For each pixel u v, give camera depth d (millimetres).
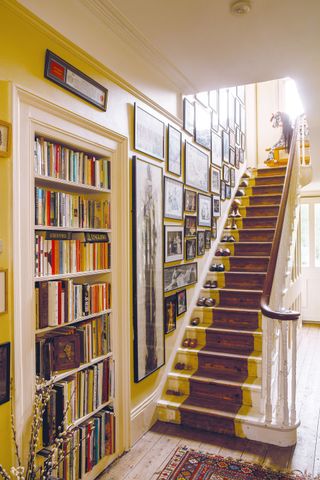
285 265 3615
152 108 3064
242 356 3311
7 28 1697
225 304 4090
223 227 5113
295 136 4539
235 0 2176
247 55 2840
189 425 3000
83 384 2221
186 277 3764
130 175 2740
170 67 3061
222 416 2857
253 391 2998
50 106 1928
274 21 2383
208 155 4508
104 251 2479
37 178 1922
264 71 3113
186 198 3787
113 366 2518
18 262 1725
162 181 3213
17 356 1716
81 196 2568
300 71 3053
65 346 2066
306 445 2689
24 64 1785
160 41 2646
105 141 2449
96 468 2328
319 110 3500
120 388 2605
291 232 4070
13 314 1696
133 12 2297
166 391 3295
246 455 2570
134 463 2480
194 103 4012
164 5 2230
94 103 2285
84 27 2203
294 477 2312
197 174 4090
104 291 2461
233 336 3578
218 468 2412
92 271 2336
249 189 5863
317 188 6516
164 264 3281
